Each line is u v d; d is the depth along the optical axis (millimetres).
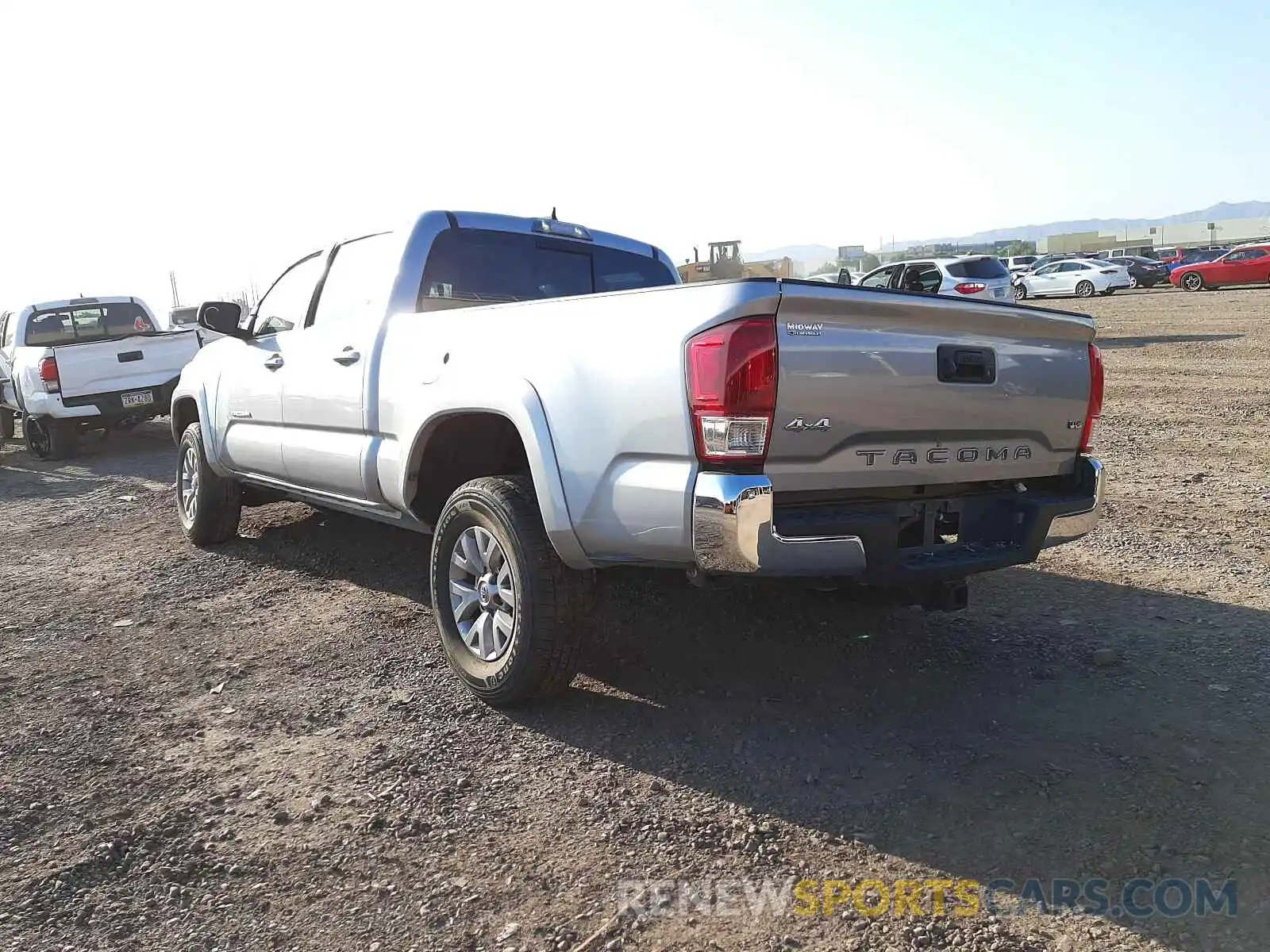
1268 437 9180
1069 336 3982
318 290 5383
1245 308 23891
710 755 3457
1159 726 3596
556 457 3533
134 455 11883
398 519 4688
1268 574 5348
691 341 3113
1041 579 5426
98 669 4457
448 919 2588
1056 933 2482
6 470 11312
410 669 4344
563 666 3721
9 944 2516
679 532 3180
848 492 3467
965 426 3605
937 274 19000
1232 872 2697
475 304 4910
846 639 4562
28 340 12320
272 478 5723
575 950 2455
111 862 2875
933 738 3557
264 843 2963
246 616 5145
